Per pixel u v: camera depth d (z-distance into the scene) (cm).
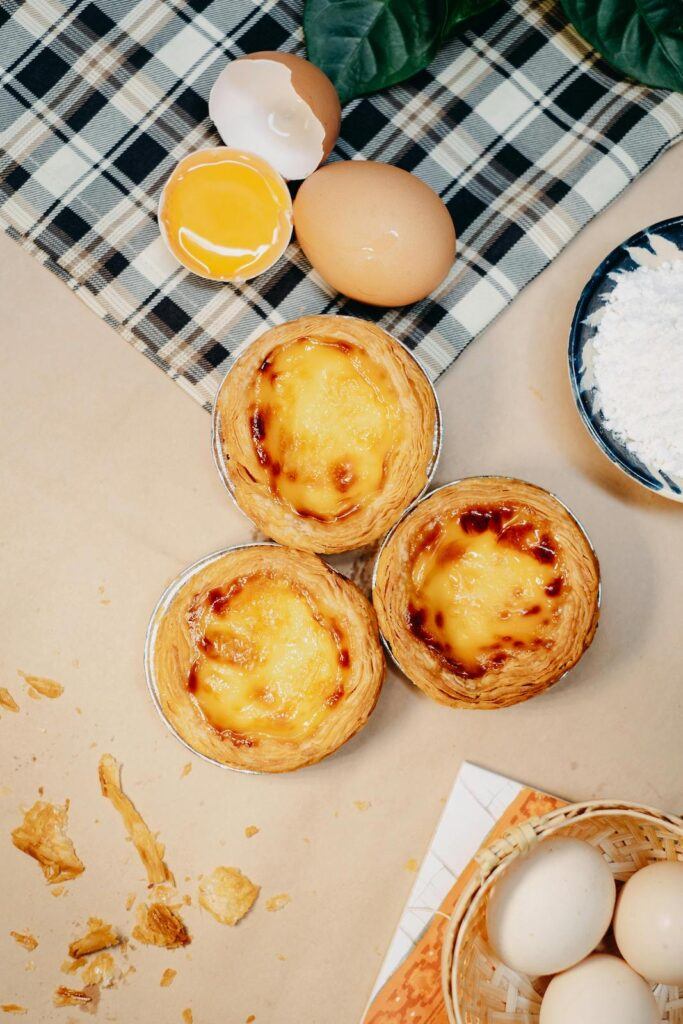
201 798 84
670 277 80
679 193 87
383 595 74
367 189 74
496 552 77
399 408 75
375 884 83
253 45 86
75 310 85
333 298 85
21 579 84
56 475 84
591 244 86
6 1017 82
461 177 86
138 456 84
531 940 72
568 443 85
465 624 78
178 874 83
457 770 84
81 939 83
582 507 85
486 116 86
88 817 83
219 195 79
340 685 75
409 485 75
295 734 75
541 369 86
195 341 84
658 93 86
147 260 84
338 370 77
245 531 84
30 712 84
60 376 85
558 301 86
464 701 74
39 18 85
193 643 76
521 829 72
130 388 85
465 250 85
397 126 86
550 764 84
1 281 85
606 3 81
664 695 85
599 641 85
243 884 83
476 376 85
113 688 84
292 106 78
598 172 86
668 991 78
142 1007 83
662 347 78
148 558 84
